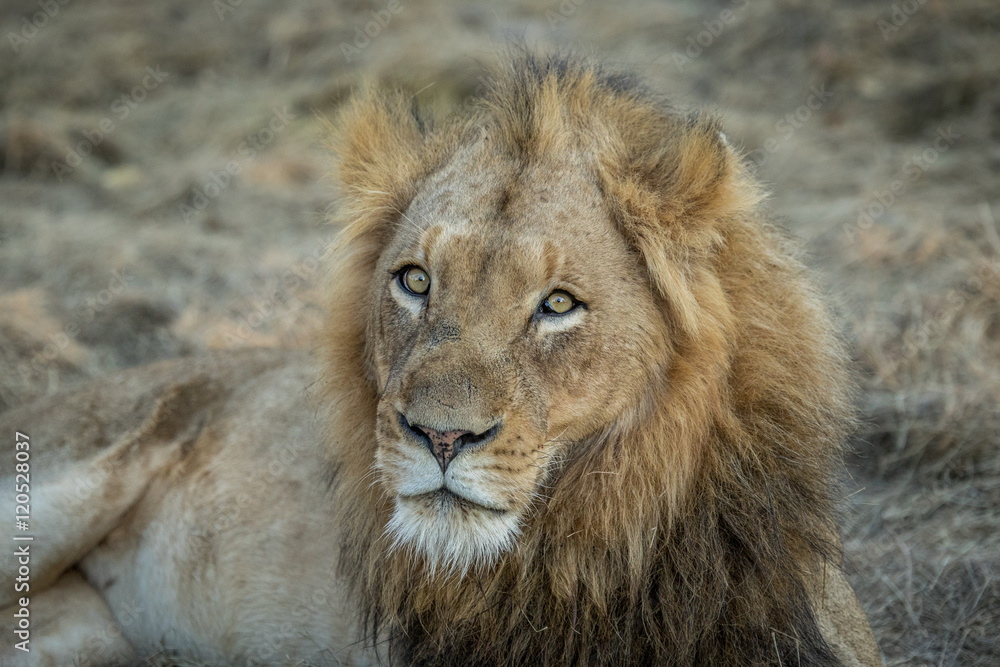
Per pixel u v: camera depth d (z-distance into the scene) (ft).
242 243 49.49
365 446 18.81
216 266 46.44
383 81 61.93
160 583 24.59
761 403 17.71
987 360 35.24
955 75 58.54
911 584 26.14
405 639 19.06
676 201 17.30
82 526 24.16
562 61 19.44
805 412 17.85
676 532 17.54
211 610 23.91
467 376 15.79
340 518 19.66
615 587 17.60
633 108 18.86
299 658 22.86
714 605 17.33
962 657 23.59
